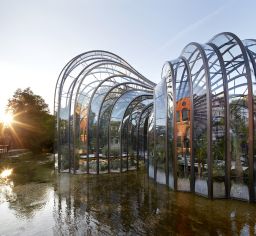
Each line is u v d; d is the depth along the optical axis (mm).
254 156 8695
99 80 18031
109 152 16359
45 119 36750
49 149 35656
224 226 6645
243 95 8930
